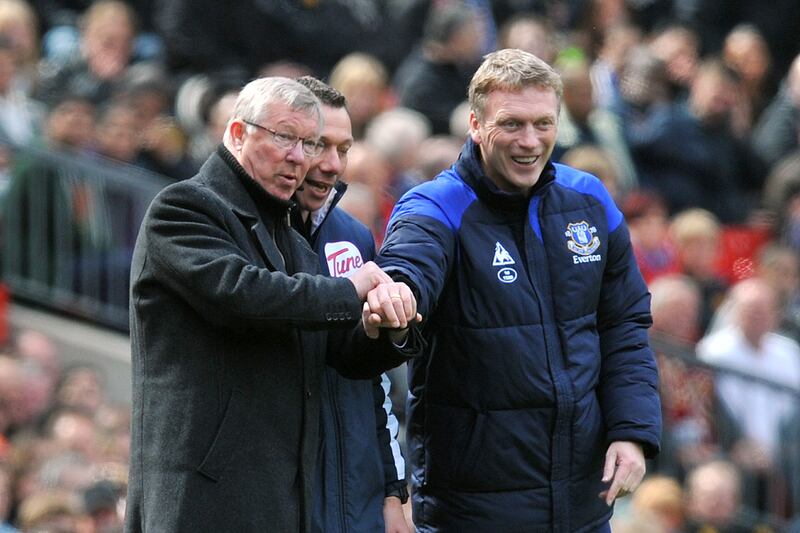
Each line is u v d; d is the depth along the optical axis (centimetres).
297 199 1742
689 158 4053
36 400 2966
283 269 1619
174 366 1582
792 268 3744
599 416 1766
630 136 4038
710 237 3666
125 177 3247
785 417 3134
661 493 2930
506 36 4219
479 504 1739
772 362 3384
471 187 1758
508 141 1711
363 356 1653
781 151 4294
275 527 1584
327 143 1727
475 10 4184
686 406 3083
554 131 1727
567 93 3738
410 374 1795
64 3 4284
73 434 2853
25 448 2820
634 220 3675
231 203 1609
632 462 1730
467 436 1741
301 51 4078
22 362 3023
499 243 1744
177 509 1564
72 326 3278
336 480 1684
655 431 1742
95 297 3262
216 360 1581
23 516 2655
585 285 1758
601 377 1784
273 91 1609
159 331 1587
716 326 3481
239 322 1562
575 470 1744
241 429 1580
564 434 1734
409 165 3353
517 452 1730
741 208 4122
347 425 1706
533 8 4503
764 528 3084
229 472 1573
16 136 3381
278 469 1594
